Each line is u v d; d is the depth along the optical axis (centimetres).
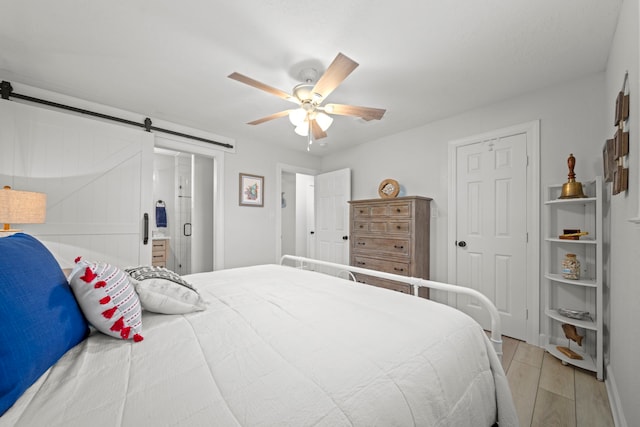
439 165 313
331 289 167
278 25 161
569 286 224
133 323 100
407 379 81
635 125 120
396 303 140
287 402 64
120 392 65
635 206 120
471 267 285
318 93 183
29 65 201
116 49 183
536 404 161
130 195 261
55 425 54
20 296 66
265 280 191
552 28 164
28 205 184
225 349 89
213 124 324
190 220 482
